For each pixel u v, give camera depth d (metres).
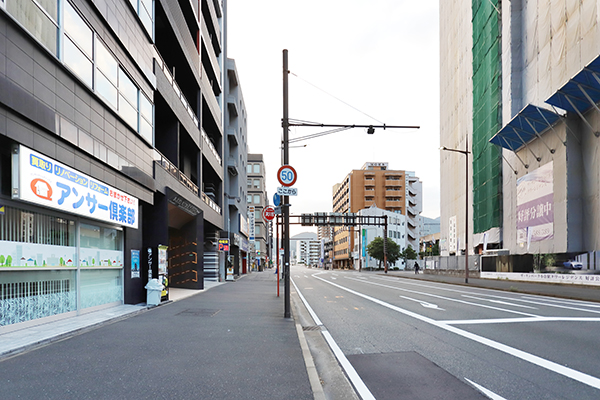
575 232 25.52
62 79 8.62
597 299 15.26
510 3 33.44
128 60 12.42
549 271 25.27
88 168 9.82
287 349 6.53
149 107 14.47
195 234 21.80
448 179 49.66
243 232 49.28
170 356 6.03
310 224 52.09
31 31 7.49
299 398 4.26
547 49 28.94
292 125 12.52
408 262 96.25
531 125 27.89
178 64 20.88
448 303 14.34
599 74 21.09
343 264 116.88
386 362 6.07
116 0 11.48
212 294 17.72
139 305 12.53
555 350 6.75
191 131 21.20
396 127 13.20
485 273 33.44
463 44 45.28
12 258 7.57
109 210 10.97
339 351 6.82
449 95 50.06
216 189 34.62
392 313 11.63
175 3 17.88
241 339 7.35
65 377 4.95
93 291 10.81
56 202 8.38
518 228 32.19
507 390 4.77
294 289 21.80
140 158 13.39
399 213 101.19
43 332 7.57
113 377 4.96
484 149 38.47
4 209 7.39
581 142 25.94
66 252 9.41
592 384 4.98
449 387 4.88
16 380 4.83
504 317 10.62
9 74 6.88
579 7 25.09
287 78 12.05
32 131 7.59
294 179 11.52
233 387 4.61
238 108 44.12
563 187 26.23
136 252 13.26
